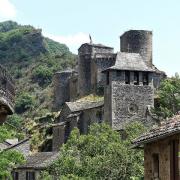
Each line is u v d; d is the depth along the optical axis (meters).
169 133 22.75
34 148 108.69
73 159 52.84
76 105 102.62
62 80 133.38
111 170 50.44
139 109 91.50
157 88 107.75
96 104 97.44
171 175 23.41
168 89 89.38
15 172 70.44
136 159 50.44
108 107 91.62
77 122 98.69
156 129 24.86
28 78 187.12
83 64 122.94
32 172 68.06
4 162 37.41
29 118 146.88
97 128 63.59
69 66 185.00
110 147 51.62
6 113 19.31
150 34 117.50
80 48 124.50
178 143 22.97
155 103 94.94
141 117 91.00
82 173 51.56
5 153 38.41
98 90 116.69
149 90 92.44
